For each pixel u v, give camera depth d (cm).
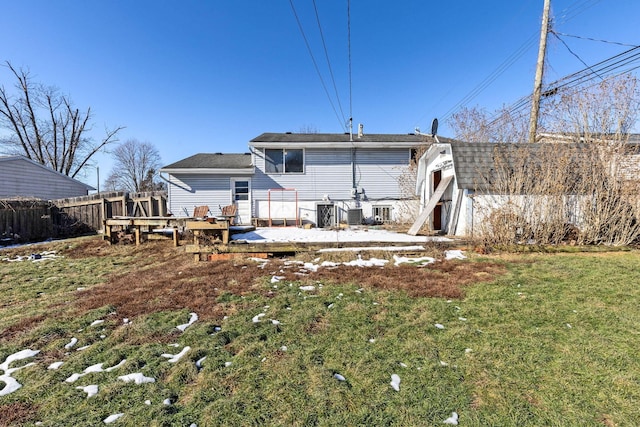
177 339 274
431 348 245
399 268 489
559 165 609
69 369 232
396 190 1263
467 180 682
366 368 221
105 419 178
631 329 267
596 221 603
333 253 573
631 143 696
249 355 242
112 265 631
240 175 1255
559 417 171
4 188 1348
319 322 299
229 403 188
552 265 478
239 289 404
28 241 1007
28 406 192
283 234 809
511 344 248
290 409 182
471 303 336
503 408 179
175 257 662
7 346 270
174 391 202
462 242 602
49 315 340
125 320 320
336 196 1258
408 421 171
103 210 1125
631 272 432
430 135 1305
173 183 1243
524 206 616
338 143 1212
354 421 172
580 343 246
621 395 187
